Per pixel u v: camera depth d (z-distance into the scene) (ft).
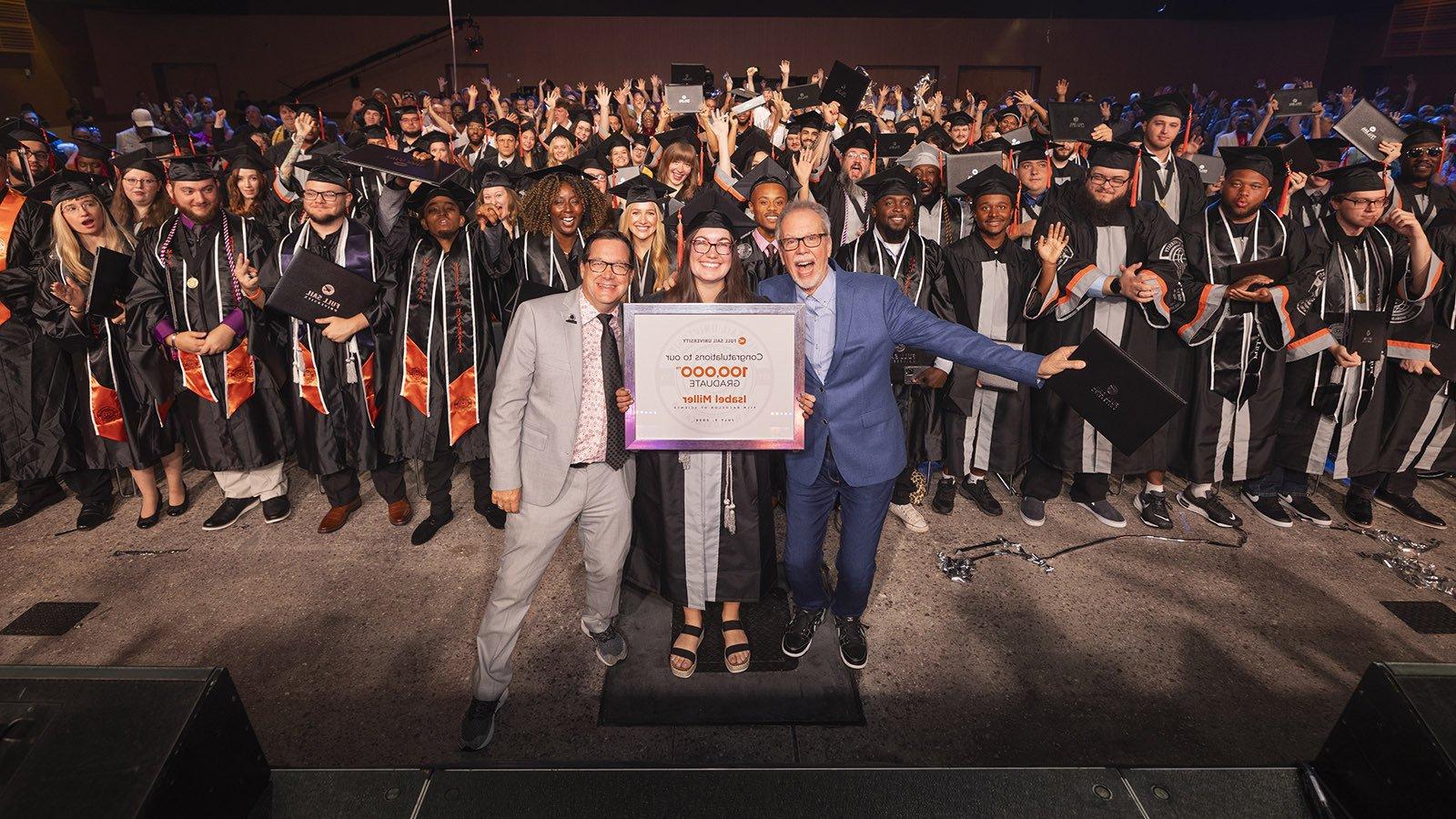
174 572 10.73
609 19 61.11
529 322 6.84
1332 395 11.78
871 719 7.95
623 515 7.73
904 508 12.17
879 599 10.15
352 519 12.41
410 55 61.62
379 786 5.29
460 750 7.50
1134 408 6.21
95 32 58.13
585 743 7.59
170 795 3.83
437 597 10.15
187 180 10.63
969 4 60.75
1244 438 12.01
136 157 11.68
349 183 10.87
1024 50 61.82
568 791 5.37
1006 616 9.75
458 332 11.28
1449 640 9.21
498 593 7.23
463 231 11.39
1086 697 8.26
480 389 11.57
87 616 9.68
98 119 60.03
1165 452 11.94
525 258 11.62
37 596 10.12
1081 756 7.39
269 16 60.03
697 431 6.74
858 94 20.08
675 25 61.31
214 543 11.59
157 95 60.75
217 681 4.31
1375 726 4.52
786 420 6.73
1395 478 12.80
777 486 11.99
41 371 11.53
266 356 11.43
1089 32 61.31
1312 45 60.44
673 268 12.24
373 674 8.59
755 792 5.38
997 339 12.29
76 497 12.90
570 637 9.28
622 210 14.23
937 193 14.61
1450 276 11.55
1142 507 12.48
